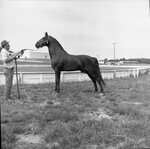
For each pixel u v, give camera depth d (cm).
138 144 288
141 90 824
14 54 559
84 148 279
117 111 470
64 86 931
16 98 622
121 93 743
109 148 283
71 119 404
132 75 1748
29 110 476
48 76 1166
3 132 320
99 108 518
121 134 328
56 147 278
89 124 368
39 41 700
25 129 346
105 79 1343
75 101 589
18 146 289
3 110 461
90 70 721
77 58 705
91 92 762
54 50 702
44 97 652
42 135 329
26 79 1084
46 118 398
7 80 575
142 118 420
